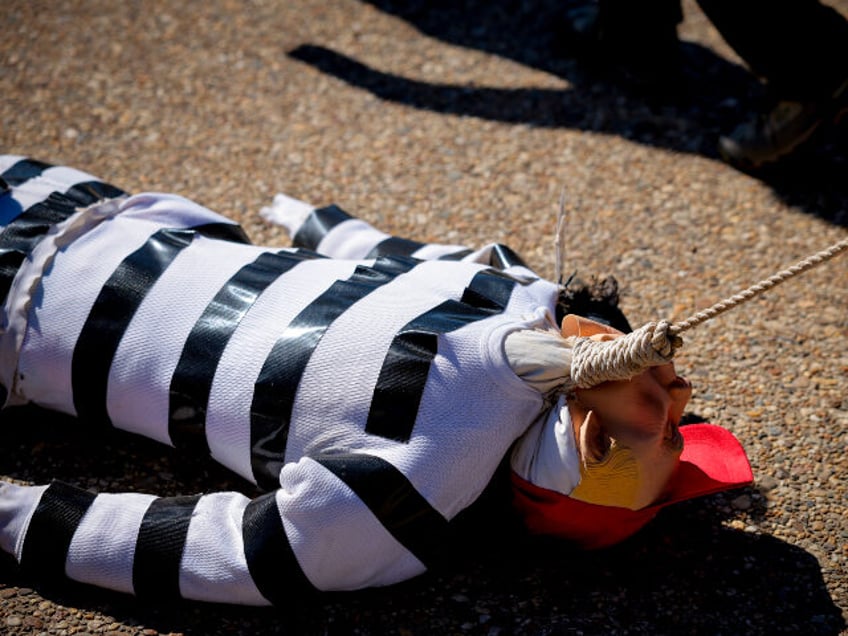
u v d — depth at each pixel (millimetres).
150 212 3051
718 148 4590
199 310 2682
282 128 4785
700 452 2830
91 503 2576
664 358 2242
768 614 2594
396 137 4746
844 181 4422
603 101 5004
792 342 3557
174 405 2646
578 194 4363
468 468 2408
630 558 2770
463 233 4109
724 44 5453
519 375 2453
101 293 2764
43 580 2621
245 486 2963
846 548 2785
